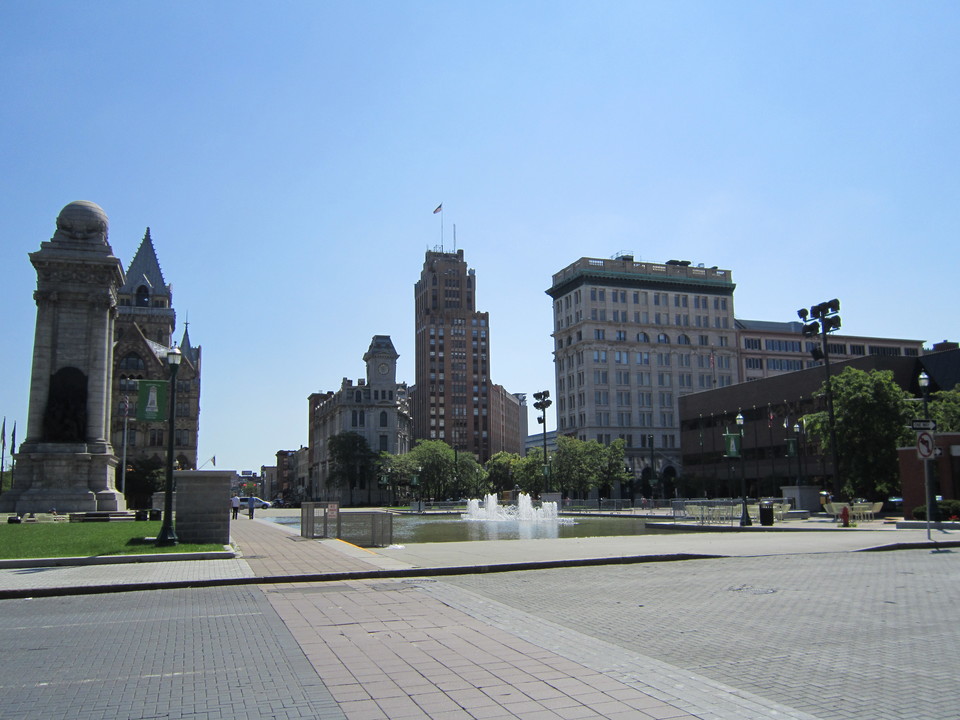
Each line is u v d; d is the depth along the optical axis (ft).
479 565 66.49
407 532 142.20
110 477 188.24
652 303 451.94
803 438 289.74
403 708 24.43
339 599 50.11
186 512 90.38
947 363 267.39
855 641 34.32
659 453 433.07
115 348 362.74
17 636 37.96
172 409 89.35
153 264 442.50
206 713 24.35
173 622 41.55
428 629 38.37
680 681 27.40
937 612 41.52
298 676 28.89
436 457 395.75
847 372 194.90
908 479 133.18
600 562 70.69
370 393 484.33
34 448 177.99
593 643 34.32
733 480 339.77
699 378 451.12
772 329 497.05
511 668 29.60
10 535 102.47
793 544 86.79
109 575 61.87
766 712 23.58
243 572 63.72
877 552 79.46
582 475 323.98
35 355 181.68
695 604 45.37
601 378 432.66
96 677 29.22
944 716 23.35
